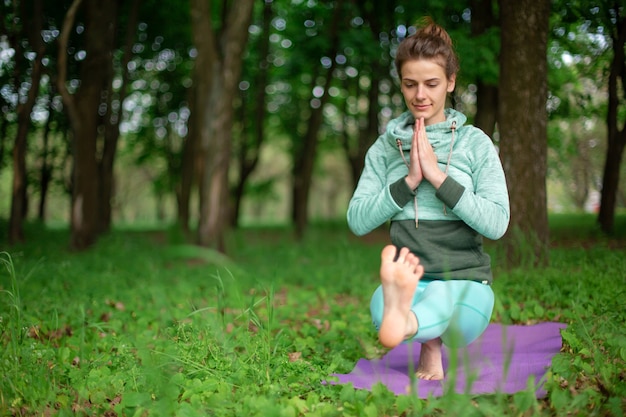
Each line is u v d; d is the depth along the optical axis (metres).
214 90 11.80
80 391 3.21
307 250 12.82
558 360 3.29
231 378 3.37
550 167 14.66
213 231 11.88
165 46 19.08
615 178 12.52
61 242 14.69
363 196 3.60
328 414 2.83
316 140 17.25
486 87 11.56
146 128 25.06
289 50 18.31
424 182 3.42
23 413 3.06
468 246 3.40
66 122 18.14
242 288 7.35
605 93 12.81
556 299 5.38
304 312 6.09
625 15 8.23
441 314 3.06
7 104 15.12
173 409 2.91
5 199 33.09
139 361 3.94
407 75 3.36
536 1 7.09
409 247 3.40
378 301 3.29
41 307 5.63
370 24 16.06
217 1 19.78
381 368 3.81
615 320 4.14
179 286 7.12
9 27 13.17
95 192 13.07
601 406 2.88
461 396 2.79
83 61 12.98
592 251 7.64
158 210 33.84
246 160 23.06
